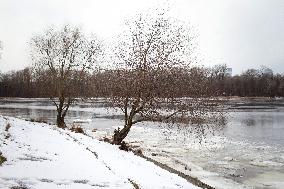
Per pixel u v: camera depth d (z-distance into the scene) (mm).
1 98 140375
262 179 21266
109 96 26172
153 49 24250
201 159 26578
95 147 18781
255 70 184375
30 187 8414
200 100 24109
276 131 42844
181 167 23516
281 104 105562
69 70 39625
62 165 11500
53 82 39812
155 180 12867
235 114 67125
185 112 24031
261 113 69562
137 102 25078
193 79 24141
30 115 62375
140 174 13445
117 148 22594
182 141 34781
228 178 21250
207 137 37656
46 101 120875
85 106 95438
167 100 24172
